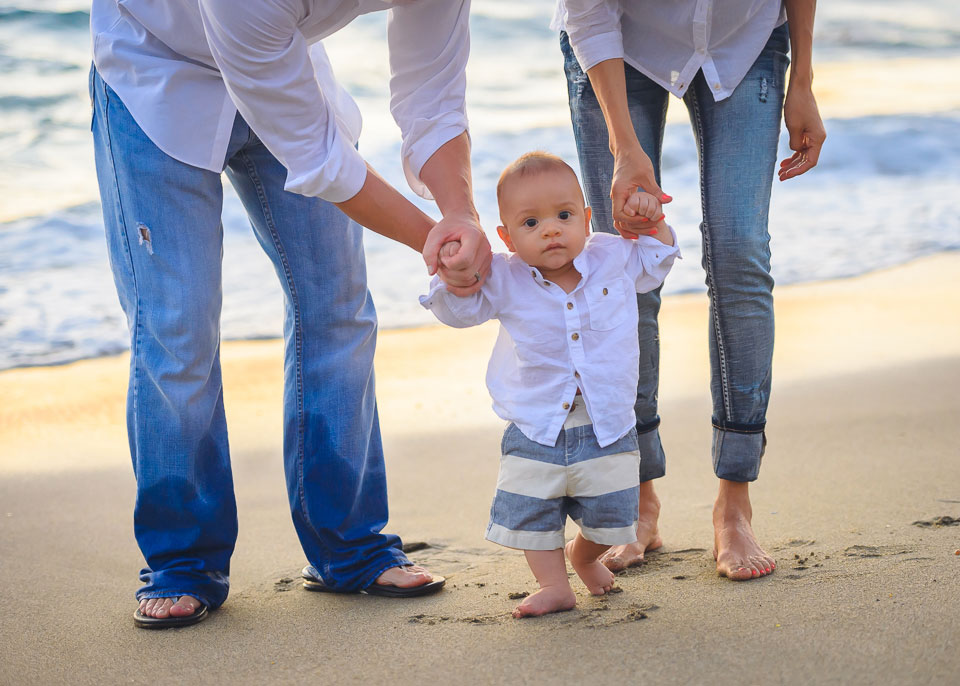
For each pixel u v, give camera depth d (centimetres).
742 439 246
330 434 239
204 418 228
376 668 187
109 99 224
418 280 658
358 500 244
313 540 243
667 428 402
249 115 190
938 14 1956
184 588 224
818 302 599
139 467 227
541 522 212
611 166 258
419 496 333
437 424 420
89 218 759
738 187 239
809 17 246
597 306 214
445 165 212
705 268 246
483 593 235
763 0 238
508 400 217
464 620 212
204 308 225
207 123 221
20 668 199
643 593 222
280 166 232
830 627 185
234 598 244
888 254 700
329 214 235
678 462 356
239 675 190
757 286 242
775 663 171
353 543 242
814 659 171
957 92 1309
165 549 228
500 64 1398
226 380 490
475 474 358
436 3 209
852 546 242
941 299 595
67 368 510
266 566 271
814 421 388
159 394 223
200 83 221
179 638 213
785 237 752
